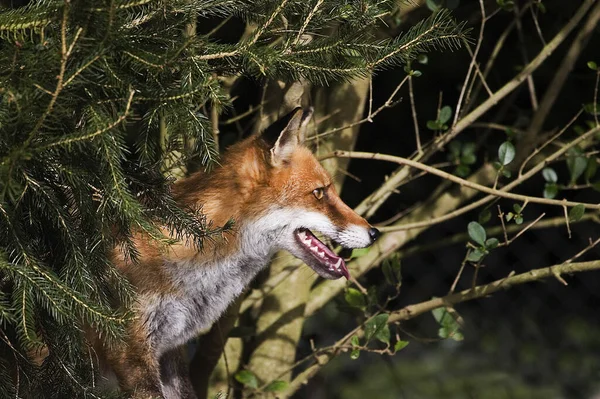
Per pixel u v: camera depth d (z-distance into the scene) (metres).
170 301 7.79
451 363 14.41
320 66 6.19
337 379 14.08
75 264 6.15
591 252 14.17
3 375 6.45
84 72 5.46
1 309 5.64
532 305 14.49
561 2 13.23
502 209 13.79
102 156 5.71
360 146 14.13
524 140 11.96
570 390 14.06
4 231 5.94
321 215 8.39
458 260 14.37
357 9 6.32
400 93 13.71
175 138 6.61
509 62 13.78
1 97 5.63
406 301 14.44
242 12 6.52
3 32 5.52
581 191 13.84
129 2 5.43
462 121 10.59
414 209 11.92
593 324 14.36
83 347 6.70
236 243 8.09
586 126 13.55
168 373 8.76
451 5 11.58
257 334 10.58
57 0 5.30
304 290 10.60
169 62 5.55
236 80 10.07
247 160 8.14
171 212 6.62
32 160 5.73
